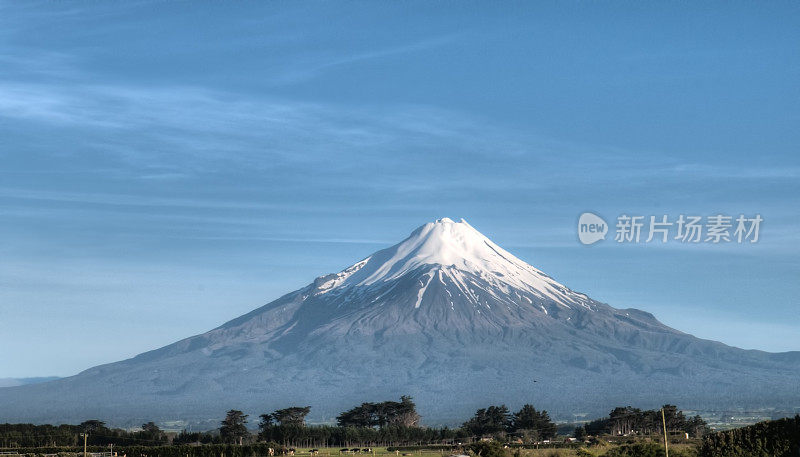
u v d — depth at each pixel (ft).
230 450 499.51
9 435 617.21
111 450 505.25
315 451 568.82
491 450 424.87
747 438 301.22
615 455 353.31
